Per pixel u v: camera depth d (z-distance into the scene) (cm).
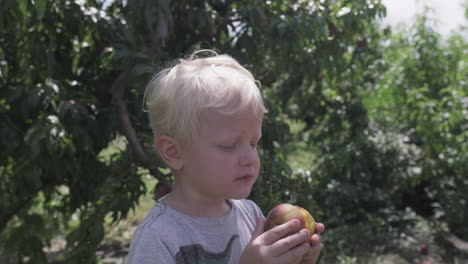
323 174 572
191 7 300
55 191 296
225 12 311
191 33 297
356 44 498
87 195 292
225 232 119
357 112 561
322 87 520
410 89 627
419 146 608
